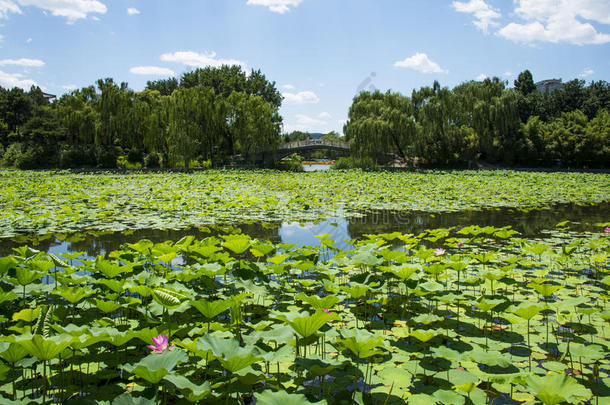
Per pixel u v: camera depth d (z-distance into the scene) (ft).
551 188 57.26
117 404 5.79
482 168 106.83
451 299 11.27
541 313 12.16
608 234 25.20
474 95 106.32
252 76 155.43
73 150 97.71
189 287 12.06
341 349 9.02
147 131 101.40
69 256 14.05
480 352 8.37
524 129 112.27
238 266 13.10
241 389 7.36
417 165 106.11
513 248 20.92
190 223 27.68
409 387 7.95
